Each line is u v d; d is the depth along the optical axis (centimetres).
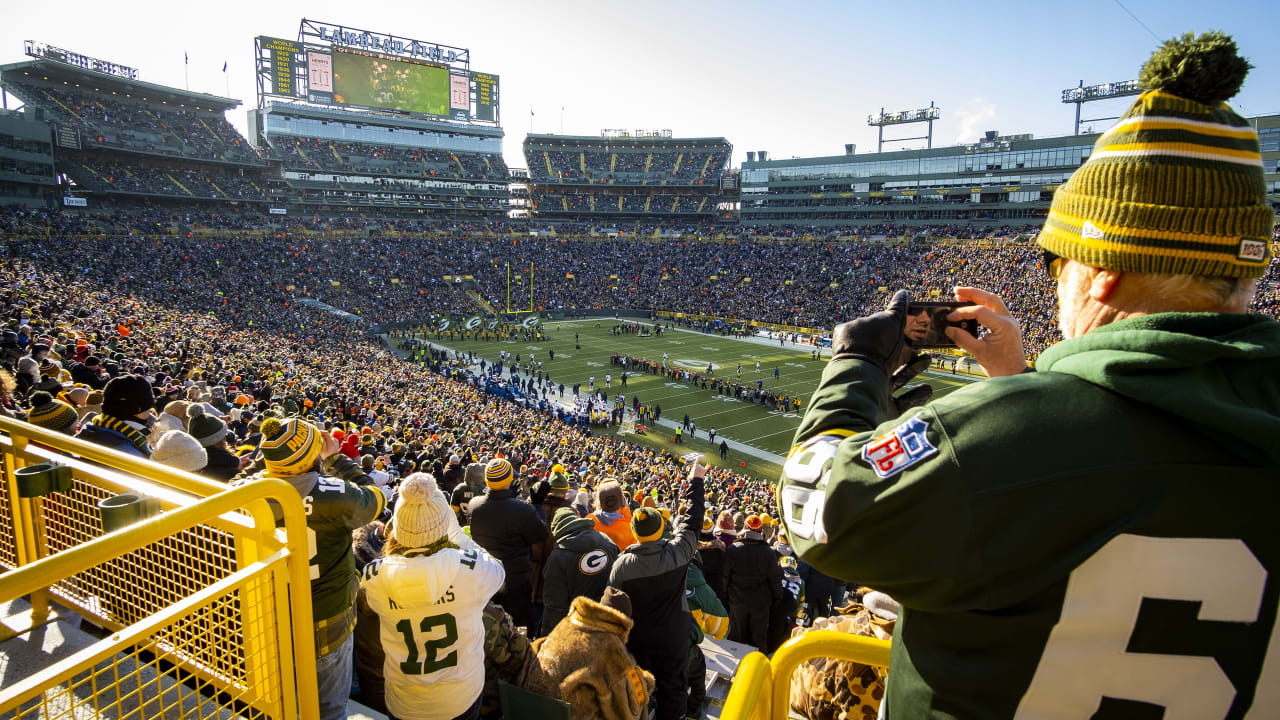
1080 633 124
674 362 5684
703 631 710
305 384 2597
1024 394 135
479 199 10644
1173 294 137
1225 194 129
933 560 129
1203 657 122
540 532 660
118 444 600
